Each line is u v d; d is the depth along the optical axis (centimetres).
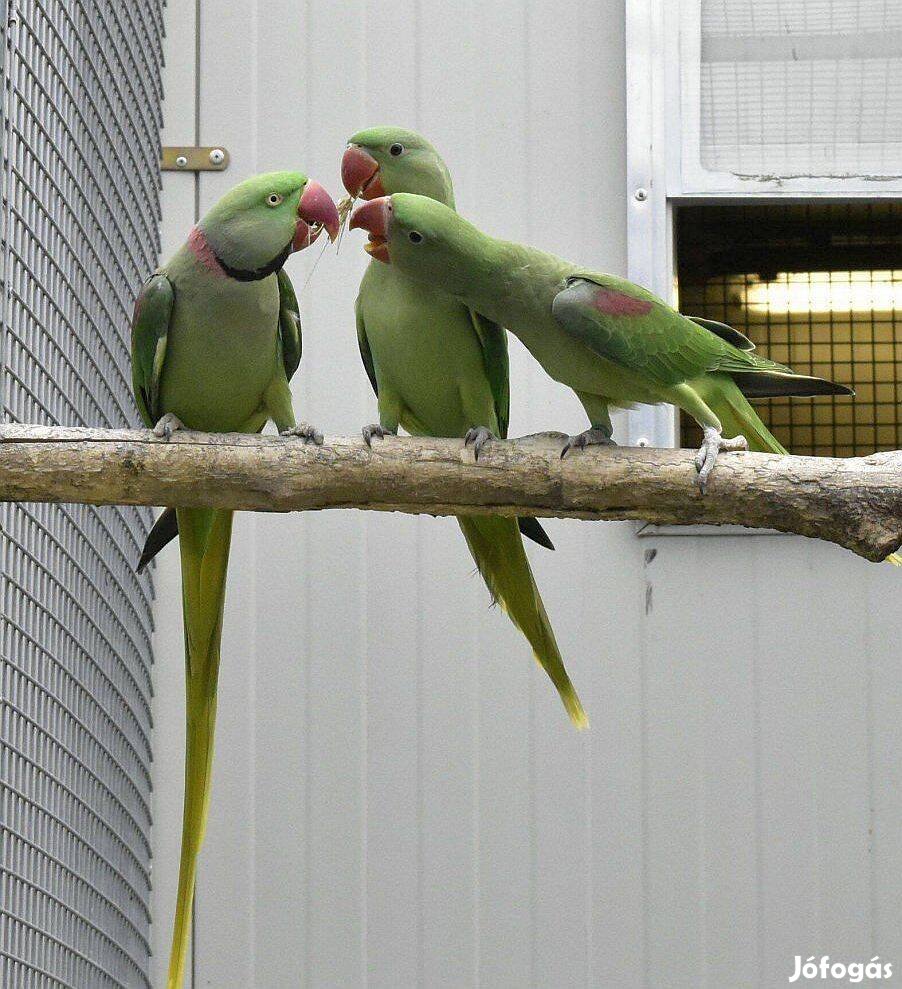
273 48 561
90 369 443
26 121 373
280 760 516
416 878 507
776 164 543
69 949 406
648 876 503
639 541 524
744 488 336
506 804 511
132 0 514
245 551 529
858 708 508
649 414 523
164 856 512
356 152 426
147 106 516
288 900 507
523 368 538
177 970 377
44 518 406
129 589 504
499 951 501
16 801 365
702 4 552
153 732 522
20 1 372
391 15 563
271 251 370
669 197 542
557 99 557
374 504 347
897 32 548
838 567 516
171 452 337
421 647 521
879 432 601
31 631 380
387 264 399
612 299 363
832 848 500
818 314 598
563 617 521
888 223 588
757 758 507
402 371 402
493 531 393
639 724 512
